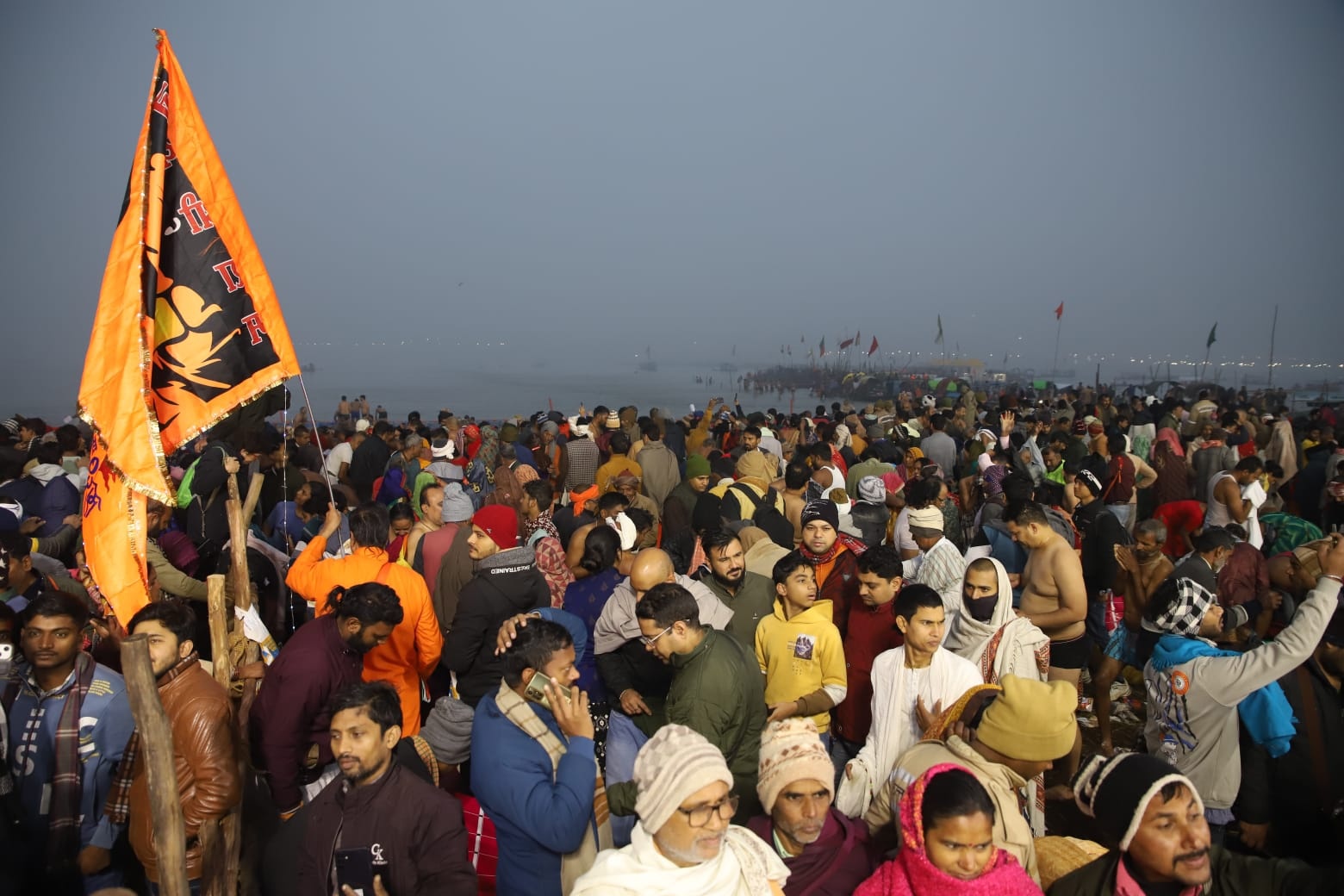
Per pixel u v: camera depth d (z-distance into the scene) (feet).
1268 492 36.29
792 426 50.01
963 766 10.72
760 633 15.83
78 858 12.51
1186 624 13.94
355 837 10.18
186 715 11.72
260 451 28.40
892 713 13.50
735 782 12.98
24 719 12.43
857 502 24.91
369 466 42.83
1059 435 38.47
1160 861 8.44
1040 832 13.85
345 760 10.09
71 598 12.50
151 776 9.36
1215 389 95.96
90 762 12.62
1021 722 10.38
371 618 13.48
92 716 12.64
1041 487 26.17
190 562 21.27
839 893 10.51
